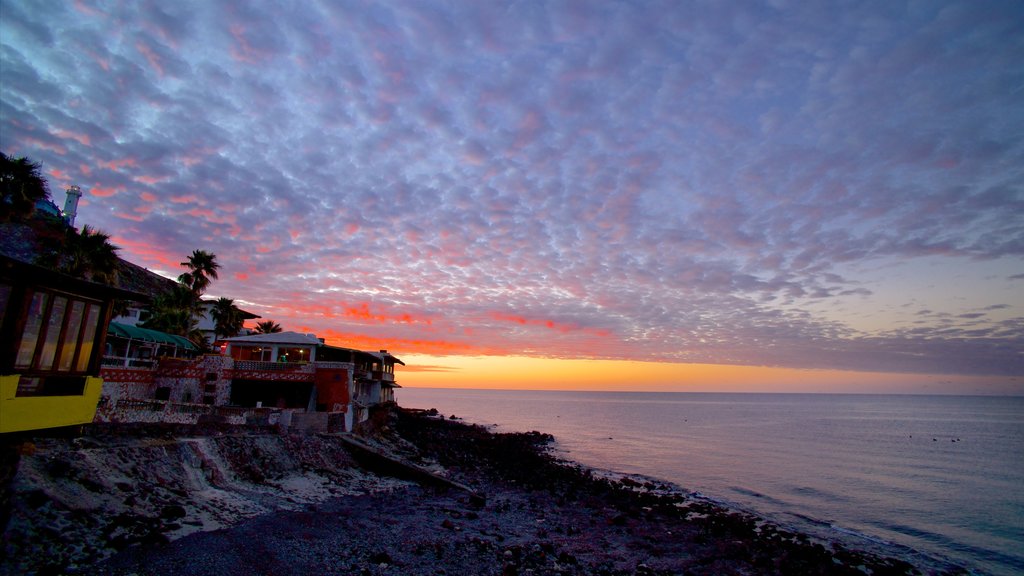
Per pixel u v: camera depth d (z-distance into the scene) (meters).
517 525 23.84
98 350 16.41
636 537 24.25
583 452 63.34
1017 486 44.66
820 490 41.75
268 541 15.52
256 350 44.56
